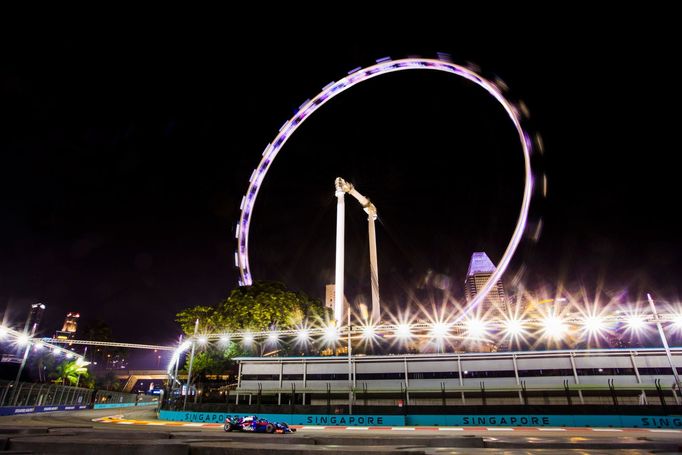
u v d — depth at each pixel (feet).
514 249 251.19
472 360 153.28
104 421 149.18
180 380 217.56
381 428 122.83
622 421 119.75
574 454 52.70
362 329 165.17
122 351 401.29
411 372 156.35
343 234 293.64
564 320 147.23
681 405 118.21
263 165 312.71
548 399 143.33
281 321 216.13
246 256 297.53
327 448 40.78
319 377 162.61
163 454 41.63
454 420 128.36
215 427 124.36
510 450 58.29
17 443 44.06
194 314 225.97
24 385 186.60
